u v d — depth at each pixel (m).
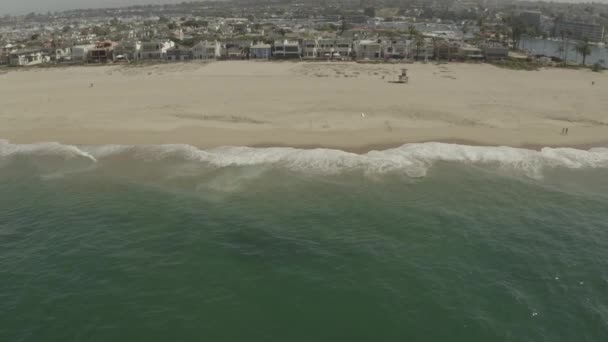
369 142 46.22
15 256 26.16
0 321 20.80
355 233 28.62
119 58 119.19
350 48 122.25
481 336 19.73
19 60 113.38
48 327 20.47
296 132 49.50
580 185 36.62
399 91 71.75
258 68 99.56
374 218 30.58
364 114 56.69
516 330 20.11
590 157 42.53
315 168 39.34
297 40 125.75
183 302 22.09
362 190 35.12
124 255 26.17
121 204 33.03
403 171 38.75
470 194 34.50
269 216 31.03
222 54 121.56
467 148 44.03
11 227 29.69
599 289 23.02
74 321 20.83
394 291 22.78
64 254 26.33
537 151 44.03
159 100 66.06
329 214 31.25
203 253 26.36
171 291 22.92
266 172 38.69
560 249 26.80
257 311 21.48
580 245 27.27
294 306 21.83
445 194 34.47
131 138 48.22
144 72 96.19
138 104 63.75
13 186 36.72
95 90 75.75
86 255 26.19
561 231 28.97
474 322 20.55
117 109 61.00
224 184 36.41
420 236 28.11
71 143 47.06
